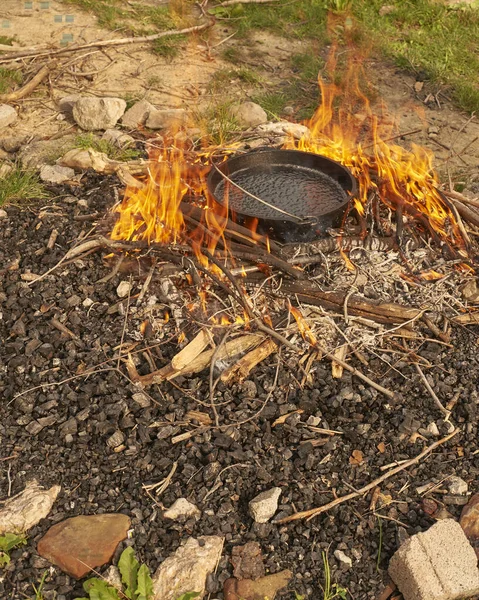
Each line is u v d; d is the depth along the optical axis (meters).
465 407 1.73
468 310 1.92
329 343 1.83
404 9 3.20
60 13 3.14
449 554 1.49
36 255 2.01
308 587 1.50
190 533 1.55
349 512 1.58
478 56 2.98
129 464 1.65
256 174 2.13
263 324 1.81
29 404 1.73
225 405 1.72
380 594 1.50
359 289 1.90
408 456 1.67
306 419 1.72
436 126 2.61
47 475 1.63
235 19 3.14
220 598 1.49
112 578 1.49
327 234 1.95
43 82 2.74
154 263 1.92
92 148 2.32
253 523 1.57
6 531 1.55
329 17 3.17
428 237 2.03
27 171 2.27
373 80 2.81
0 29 3.01
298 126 2.47
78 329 1.86
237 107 2.55
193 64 2.86
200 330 1.80
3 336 1.86
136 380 1.75
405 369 1.80
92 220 2.10
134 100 2.64
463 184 2.30
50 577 1.51
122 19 3.12
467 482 1.64
